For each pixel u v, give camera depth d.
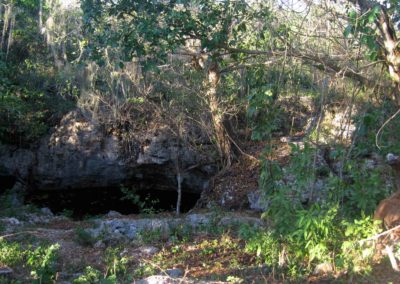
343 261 6.37
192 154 16.58
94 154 17.69
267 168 7.31
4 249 8.67
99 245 9.80
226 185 14.70
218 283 6.56
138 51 8.86
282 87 9.26
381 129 6.94
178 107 15.04
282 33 9.27
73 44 15.12
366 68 7.99
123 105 16.42
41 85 18.36
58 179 18.30
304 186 7.45
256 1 9.43
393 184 8.28
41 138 18.05
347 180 8.39
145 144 17.12
